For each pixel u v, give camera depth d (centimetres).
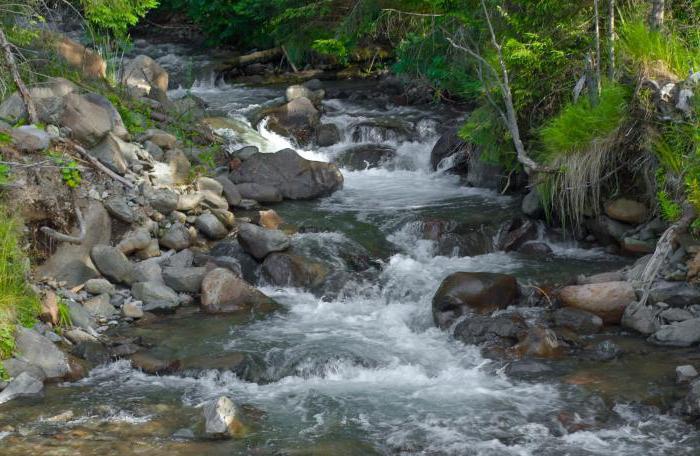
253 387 708
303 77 1769
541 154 999
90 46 1450
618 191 972
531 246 988
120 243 916
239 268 931
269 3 1791
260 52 1858
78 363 729
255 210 1083
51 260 863
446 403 673
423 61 1371
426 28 1340
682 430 622
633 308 798
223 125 1323
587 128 937
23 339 717
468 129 1082
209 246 980
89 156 955
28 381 686
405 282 899
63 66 1177
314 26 1738
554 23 1014
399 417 652
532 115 1054
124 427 631
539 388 690
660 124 907
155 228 956
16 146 894
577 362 733
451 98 1528
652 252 922
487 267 938
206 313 847
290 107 1418
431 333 808
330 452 599
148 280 884
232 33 1967
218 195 1056
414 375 726
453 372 729
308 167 1162
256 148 1219
